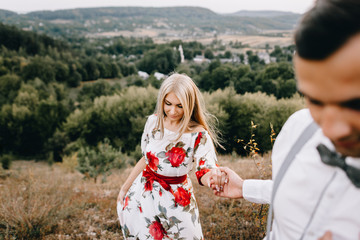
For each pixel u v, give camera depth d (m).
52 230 3.60
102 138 28.14
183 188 2.09
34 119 35.19
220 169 1.30
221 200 4.23
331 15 0.38
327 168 0.61
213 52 159.12
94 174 8.18
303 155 0.67
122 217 2.20
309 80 0.44
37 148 35.12
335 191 0.59
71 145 26.97
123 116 26.53
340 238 0.59
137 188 2.18
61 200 4.19
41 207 3.70
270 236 0.79
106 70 94.25
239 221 3.44
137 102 26.72
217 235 3.18
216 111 20.16
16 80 51.59
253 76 54.97
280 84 48.31
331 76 0.40
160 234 2.04
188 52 140.00
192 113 2.14
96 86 60.38
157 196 2.06
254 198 1.11
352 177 0.56
